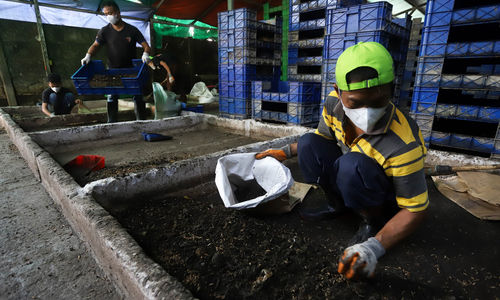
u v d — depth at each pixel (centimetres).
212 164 222
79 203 151
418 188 110
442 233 163
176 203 190
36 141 293
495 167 209
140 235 151
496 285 124
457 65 338
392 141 113
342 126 135
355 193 132
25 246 150
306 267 130
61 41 793
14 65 727
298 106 430
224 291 115
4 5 701
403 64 440
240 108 535
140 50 994
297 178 244
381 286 121
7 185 226
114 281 124
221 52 539
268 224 167
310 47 497
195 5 962
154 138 354
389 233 109
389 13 355
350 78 102
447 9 260
